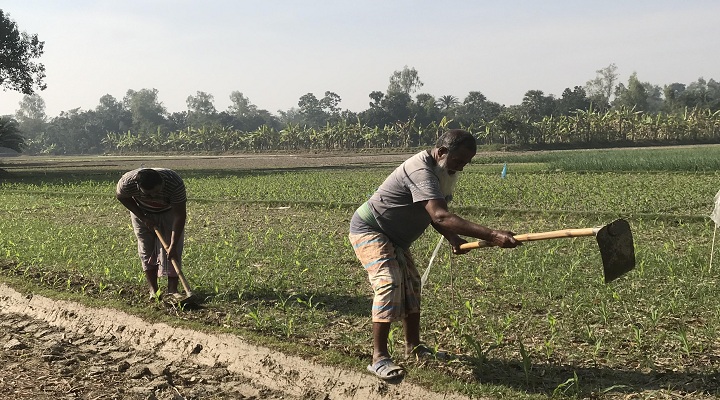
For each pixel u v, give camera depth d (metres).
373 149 97.81
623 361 5.23
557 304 6.84
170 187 7.03
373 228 5.23
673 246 9.80
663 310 6.38
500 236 4.61
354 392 5.19
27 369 5.88
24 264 9.75
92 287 8.27
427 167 4.99
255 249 10.55
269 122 171.50
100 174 38.62
